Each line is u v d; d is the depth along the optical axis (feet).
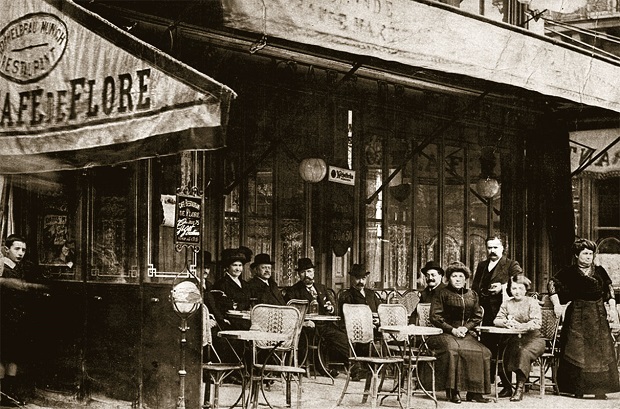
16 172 27.48
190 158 29.89
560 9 47.62
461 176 56.03
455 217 55.83
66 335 32.12
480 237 57.57
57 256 32.78
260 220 47.19
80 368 31.65
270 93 46.52
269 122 46.60
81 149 26.08
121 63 25.36
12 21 27.76
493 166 56.80
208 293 39.45
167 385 29.30
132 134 24.91
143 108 24.75
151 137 24.58
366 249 51.49
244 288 42.65
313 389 38.73
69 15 26.63
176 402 28.91
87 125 25.90
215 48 42.47
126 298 30.73
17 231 33.60
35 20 27.32
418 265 53.93
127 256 30.81
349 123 50.37
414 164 53.52
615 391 37.47
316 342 44.91
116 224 31.22
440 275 44.14
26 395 32.63
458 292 36.91
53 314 32.42
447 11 35.60
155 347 29.76
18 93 27.37
